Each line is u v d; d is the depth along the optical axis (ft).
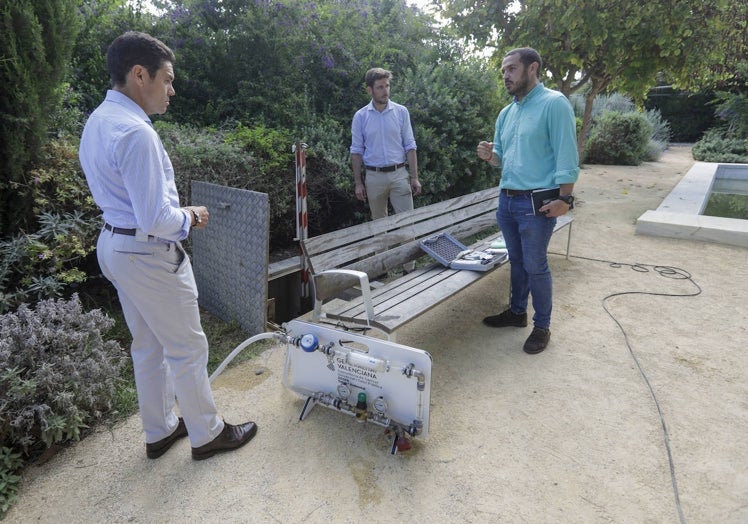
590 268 15.76
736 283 14.34
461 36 23.29
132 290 5.89
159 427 7.18
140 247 5.73
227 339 11.04
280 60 17.78
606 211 23.80
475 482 6.81
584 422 8.11
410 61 23.20
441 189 19.10
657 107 60.85
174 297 6.16
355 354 7.52
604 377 9.47
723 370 9.70
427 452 7.40
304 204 12.21
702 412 8.36
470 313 12.58
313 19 19.02
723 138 47.26
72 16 10.41
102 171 5.54
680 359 10.14
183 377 6.63
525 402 8.67
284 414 8.31
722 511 6.28
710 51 20.94
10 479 6.72
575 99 45.55
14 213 10.44
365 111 13.80
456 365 9.96
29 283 9.73
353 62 19.31
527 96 9.73
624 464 7.14
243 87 17.22
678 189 27.40
